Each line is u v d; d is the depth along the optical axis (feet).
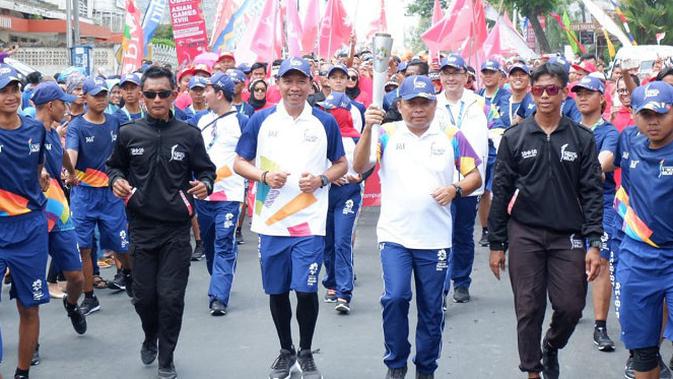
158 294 21.59
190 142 21.80
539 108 19.06
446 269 19.90
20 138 20.59
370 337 25.31
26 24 117.19
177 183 21.68
